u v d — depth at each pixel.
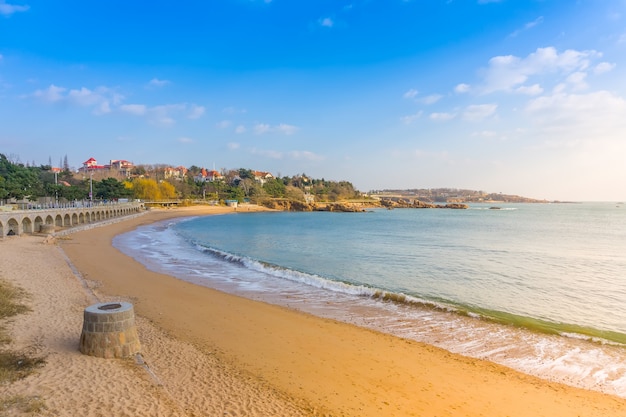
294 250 40.66
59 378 8.69
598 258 35.56
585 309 18.73
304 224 86.62
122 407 7.69
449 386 10.25
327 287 22.45
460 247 43.44
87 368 9.33
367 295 20.64
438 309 18.12
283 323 15.38
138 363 10.00
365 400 9.14
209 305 17.67
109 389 8.39
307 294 20.84
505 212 166.25
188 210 132.50
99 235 47.53
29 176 83.06
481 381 10.69
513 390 10.20
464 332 15.04
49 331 11.65
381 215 137.88
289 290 21.70
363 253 38.41
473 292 22.00
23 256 25.52
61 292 16.78
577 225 83.31
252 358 11.40
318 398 9.07
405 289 22.59
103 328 10.13
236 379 9.73
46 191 75.06
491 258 35.22
